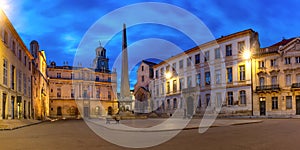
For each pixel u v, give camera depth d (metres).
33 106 47.06
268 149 8.88
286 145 9.78
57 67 82.94
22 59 38.50
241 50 46.78
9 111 30.84
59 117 74.25
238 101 46.72
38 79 52.94
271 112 43.44
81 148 9.44
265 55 44.44
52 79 81.50
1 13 27.00
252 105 45.16
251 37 46.16
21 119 34.06
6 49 29.69
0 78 27.36
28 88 43.12
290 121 27.89
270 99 43.84
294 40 42.09
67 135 14.71
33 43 53.78
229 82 48.03
